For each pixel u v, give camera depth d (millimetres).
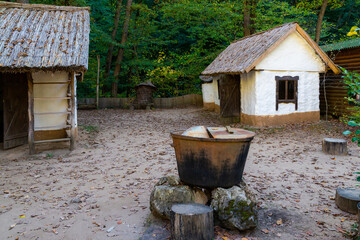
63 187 5609
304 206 4559
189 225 3303
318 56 12438
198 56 22719
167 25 25422
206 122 14141
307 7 18016
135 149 8750
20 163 7359
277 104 12016
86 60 7703
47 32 8742
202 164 3811
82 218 4293
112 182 5852
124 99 20984
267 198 4867
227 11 17438
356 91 3244
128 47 23266
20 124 9094
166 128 12625
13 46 7789
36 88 8992
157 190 4105
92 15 24172
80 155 8109
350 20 26469
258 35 13727
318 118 12938
